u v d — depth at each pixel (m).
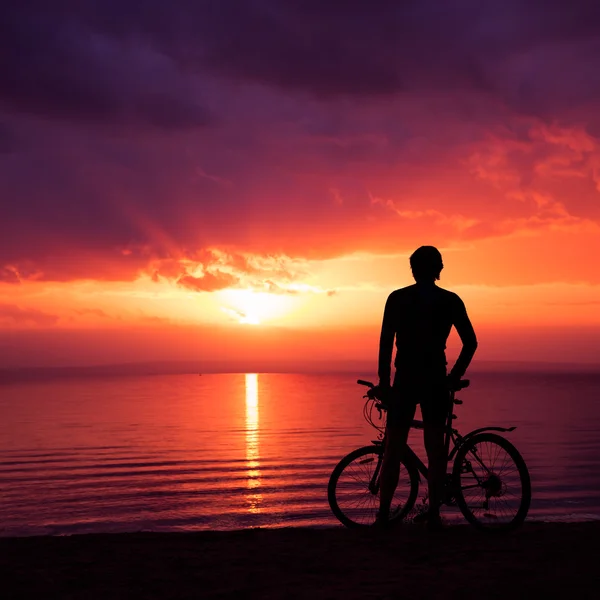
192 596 3.96
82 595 4.01
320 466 86.12
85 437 141.75
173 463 92.94
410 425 5.80
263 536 5.54
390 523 5.89
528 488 5.46
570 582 4.09
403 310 5.73
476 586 4.03
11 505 58.78
